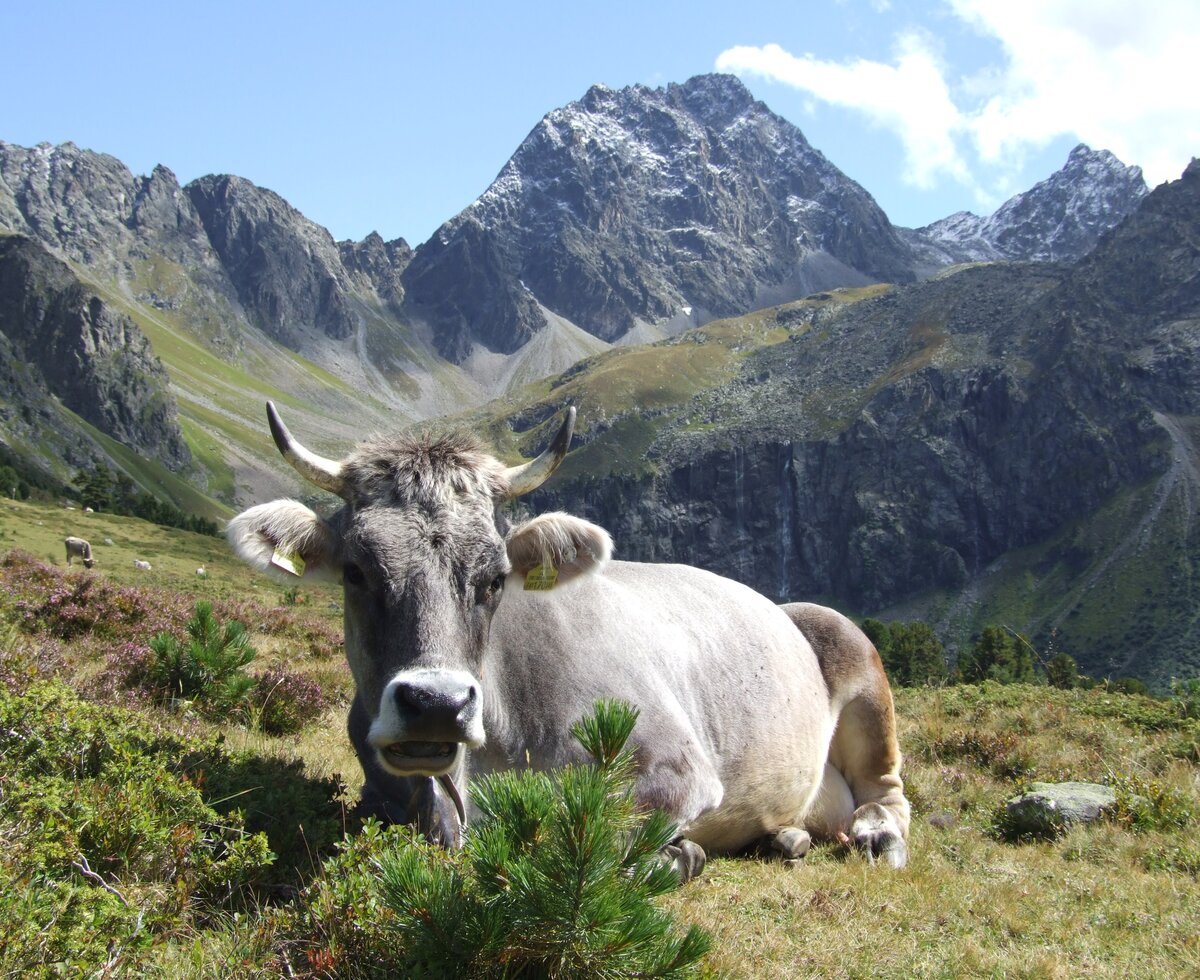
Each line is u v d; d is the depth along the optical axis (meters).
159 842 1.78
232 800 2.10
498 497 2.02
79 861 1.69
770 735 2.65
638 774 2.21
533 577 2.09
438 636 1.80
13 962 1.38
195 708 3.32
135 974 1.50
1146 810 3.08
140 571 18.34
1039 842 3.00
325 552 2.00
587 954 1.46
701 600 2.76
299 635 5.96
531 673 2.20
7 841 1.62
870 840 2.74
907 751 4.03
